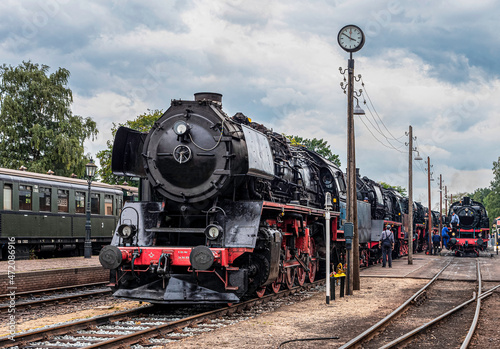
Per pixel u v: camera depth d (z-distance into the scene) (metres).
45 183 21.62
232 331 9.27
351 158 15.21
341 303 13.01
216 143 11.54
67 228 22.80
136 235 11.56
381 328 9.79
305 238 15.27
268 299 12.90
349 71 15.25
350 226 14.59
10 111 34.66
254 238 10.95
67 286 15.20
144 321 10.09
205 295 10.61
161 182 11.83
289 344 8.45
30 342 8.17
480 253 43.34
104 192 25.41
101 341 8.32
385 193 32.84
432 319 11.00
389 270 23.34
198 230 11.22
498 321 10.82
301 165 16.11
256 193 12.20
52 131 35.50
